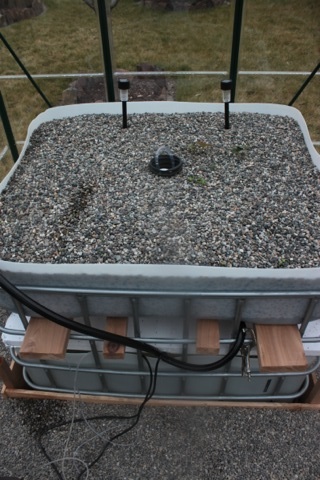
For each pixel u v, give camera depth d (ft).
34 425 4.35
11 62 11.28
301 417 4.36
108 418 4.38
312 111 9.73
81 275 3.21
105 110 5.76
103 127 5.42
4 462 4.09
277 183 4.39
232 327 3.70
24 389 4.61
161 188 4.33
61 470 4.02
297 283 3.19
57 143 5.13
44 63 11.24
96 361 3.98
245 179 4.45
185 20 11.84
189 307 3.38
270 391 4.38
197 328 3.58
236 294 3.19
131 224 3.85
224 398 4.33
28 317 4.02
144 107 5.72
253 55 10.98
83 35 12.12
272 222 3.86
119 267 3.11
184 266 3.07
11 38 11.76
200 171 4.58
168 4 11.59
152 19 11.89
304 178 4.46
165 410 4.45
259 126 5.37
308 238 3.68
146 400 4.11
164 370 4.11
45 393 4.50
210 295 3.20
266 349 3.43
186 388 4.39
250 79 10.25
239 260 3.46
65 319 3.28
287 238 3.68
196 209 4.03
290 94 10.21
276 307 3.38
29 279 3.31
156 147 4.98
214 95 9.91
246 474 3.98
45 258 3.53
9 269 3.24
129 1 11.51
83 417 4.39
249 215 3.95
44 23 12.00
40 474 4.00
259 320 3.55
